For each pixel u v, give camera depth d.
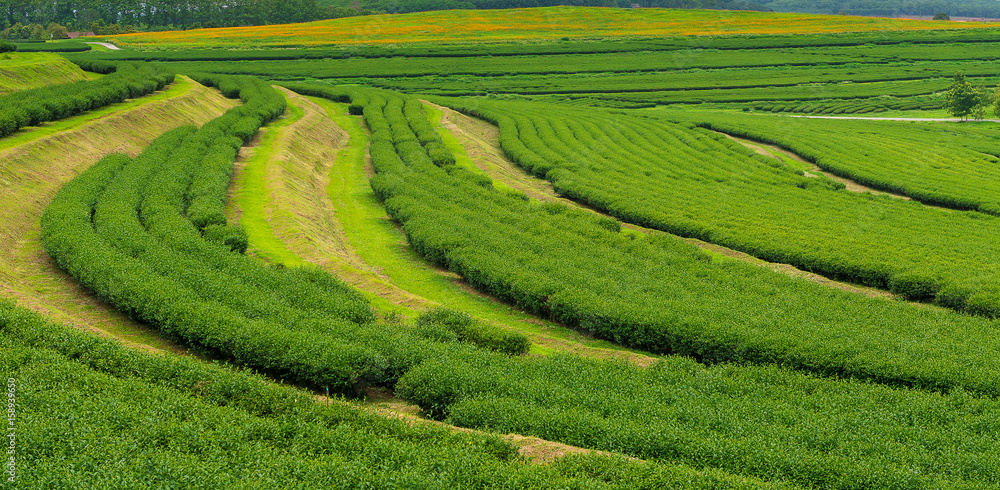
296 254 37.66
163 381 19.45
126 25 178.62
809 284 36.88
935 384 23.83
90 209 37.97
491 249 39.34
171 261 30.27
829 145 86.19
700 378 22.88
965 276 38.25
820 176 73.56
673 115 107.31
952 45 150.75
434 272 39.56
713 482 15.16
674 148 82.44
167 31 161.75
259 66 127.44
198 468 14.04
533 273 34.81
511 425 18.84
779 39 157.00
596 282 34.00
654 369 23.92
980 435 19.56
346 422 17.83
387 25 168.00
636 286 34.38
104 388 17.84
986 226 53.97
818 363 25.50
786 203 59.78
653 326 28.73
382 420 17.95
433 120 88.00
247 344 23.34
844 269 41.28
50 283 30.36
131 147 55.28
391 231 47.31
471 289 37.06
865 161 78.31
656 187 63.00
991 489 15.76
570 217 50.47
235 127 63.41
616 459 16.09
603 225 49.34
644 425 18.58
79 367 18.97
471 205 49.88
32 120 51.00
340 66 130.75
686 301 32.38
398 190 51.81
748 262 43.34
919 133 97.00
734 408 20.36
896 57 143.75
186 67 122.62
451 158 65.19
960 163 79.00
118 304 27.16
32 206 38.19
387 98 99.94
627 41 156.38
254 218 43.09
